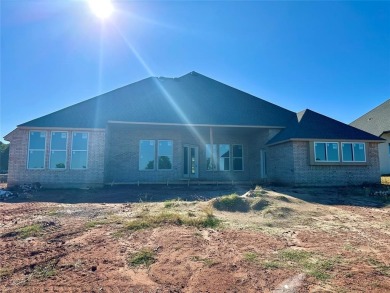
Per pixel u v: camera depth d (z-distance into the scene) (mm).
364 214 7941
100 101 17734
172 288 3453
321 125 16672
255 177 19922
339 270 3953
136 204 9750
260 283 3559
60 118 15523
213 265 4152
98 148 15203
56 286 3516
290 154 15484
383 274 3824
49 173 14727
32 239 5484
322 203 9789
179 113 17875
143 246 5020
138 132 18328
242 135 21094
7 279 3725
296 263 4211
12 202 10445
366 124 26406
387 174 22047
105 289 3436
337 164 15344
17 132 14773
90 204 9805
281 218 7270
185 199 11094
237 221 6988
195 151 20078
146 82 20359
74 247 5000
